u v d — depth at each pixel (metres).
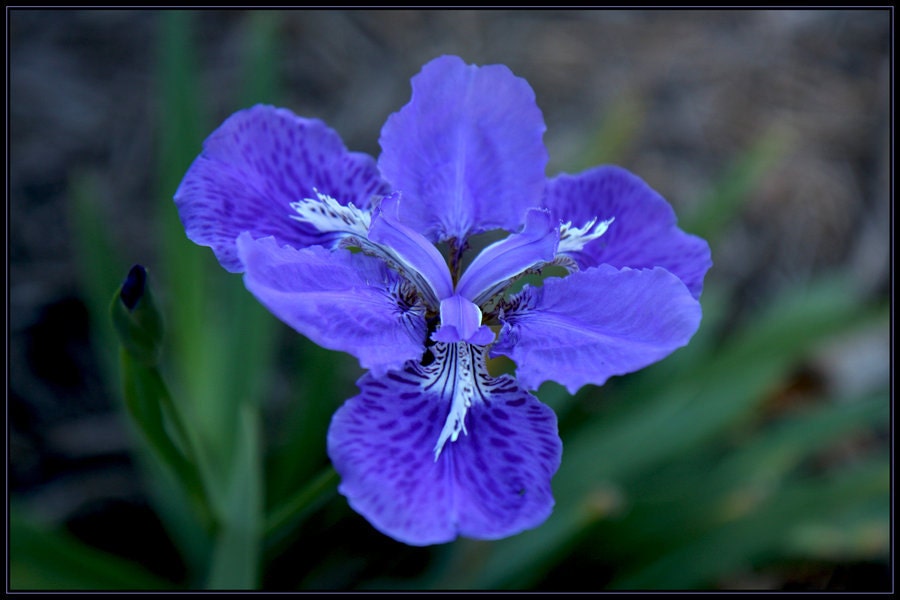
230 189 0.39
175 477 0.42
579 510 0.45
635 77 0.74
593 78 0.73
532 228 0.39
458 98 0.40
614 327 0.38
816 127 0.75
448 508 0.36
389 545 0.51
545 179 0.40
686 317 0.37
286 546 0.50
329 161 0.40
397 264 0.39
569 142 0.69
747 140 0.73
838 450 0.59
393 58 0.71
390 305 0.39
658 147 0.71
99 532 0.51
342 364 0.52
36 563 0.44
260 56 0.50
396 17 0.73
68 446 0.52
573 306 0.39
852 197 0.72
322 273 0.38
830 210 0.71
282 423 0.54
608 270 0.39
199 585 0.50
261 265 0.36
